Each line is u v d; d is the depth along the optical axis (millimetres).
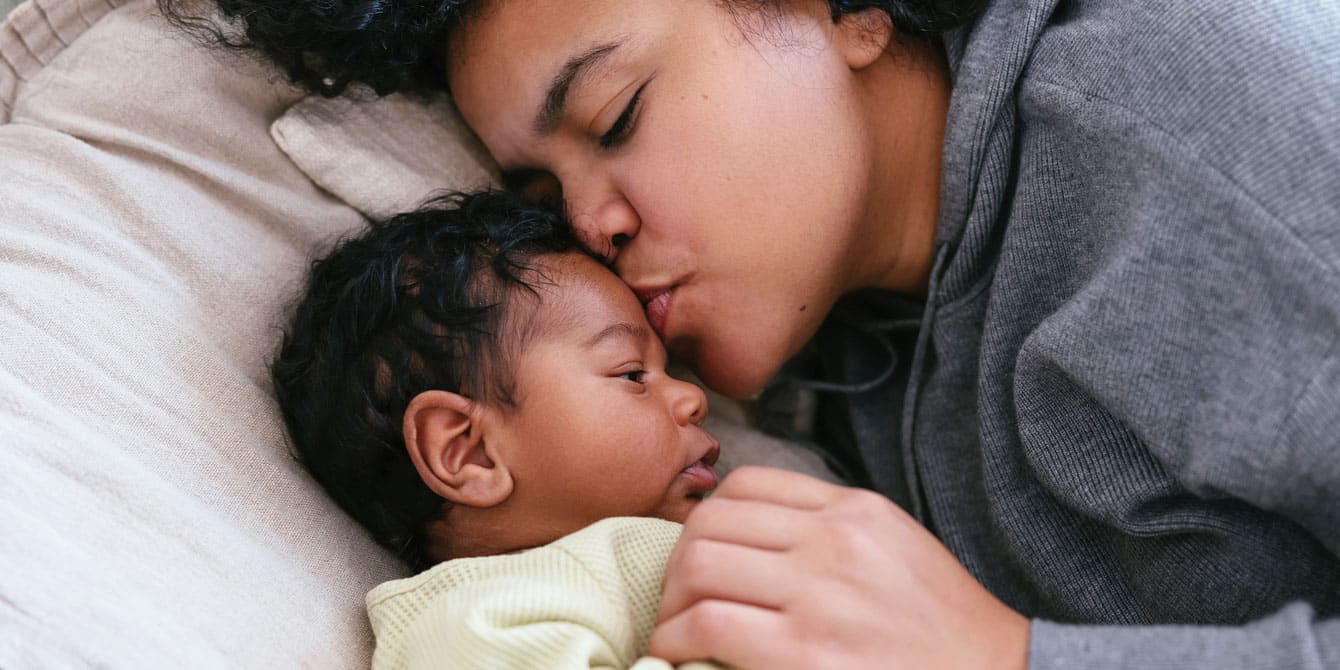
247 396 775
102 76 854
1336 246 561
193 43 871
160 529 659
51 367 705
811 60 763
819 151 760
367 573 759
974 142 765
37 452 652
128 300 758
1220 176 610
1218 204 610
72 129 838
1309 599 653
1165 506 679
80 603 590
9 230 765
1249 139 604
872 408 950
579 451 740
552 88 746
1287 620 545
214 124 869
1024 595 822
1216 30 640
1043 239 745
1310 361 564
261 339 822
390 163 902
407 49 811
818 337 1005
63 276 750
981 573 835
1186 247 626
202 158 864
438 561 802
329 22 786
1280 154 590
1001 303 766
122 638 590
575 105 749
